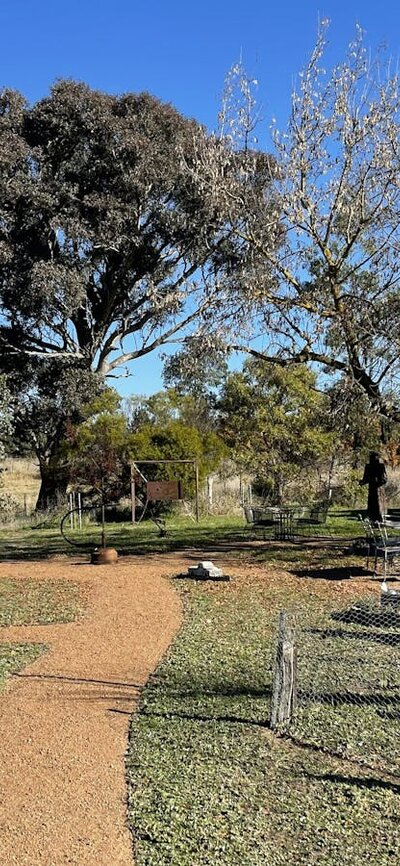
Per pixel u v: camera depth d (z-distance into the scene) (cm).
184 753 517
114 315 2666
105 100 2325
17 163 2222
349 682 650
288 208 1329
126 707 611
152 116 2358
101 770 494
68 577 1264
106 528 2167
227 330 1365
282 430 2142
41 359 2553
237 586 1128
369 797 451
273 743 534
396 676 665
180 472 2478
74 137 2280
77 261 2366
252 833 411
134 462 2292
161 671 703
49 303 2277
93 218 2297
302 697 611
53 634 859
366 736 542
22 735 554
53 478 2569
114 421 2520
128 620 921
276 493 2253
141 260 2459
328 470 2252
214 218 1560
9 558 1559
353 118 1311
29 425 2589
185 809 438
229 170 1398
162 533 1869
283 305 1341
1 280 2341
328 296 1352
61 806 446
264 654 755
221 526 2053
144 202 2300
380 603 930
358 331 1288
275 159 1352
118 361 2695
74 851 397
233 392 2269
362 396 1347
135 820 427
